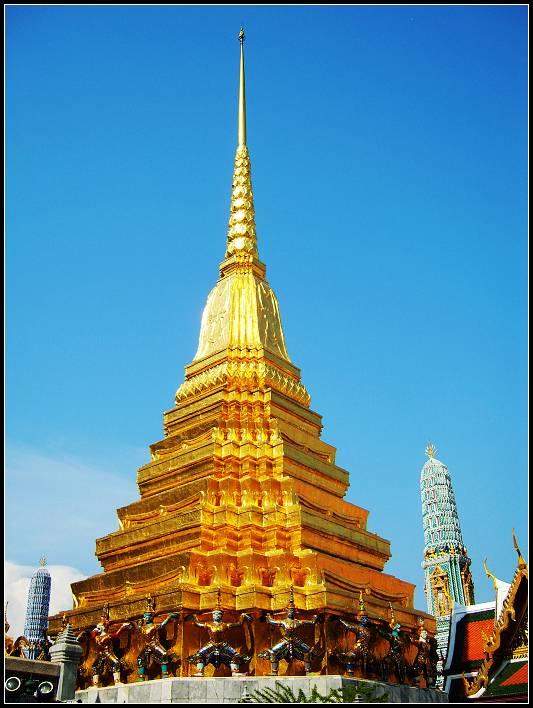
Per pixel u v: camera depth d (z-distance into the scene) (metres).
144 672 29.27
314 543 33.72
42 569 97.31
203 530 33.03
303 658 28.58
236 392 39.69
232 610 30.19
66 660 21.19
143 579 32.88
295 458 36.88
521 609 33.81
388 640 32.38
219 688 26.83
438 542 86.81
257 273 47.53
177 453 38.16
